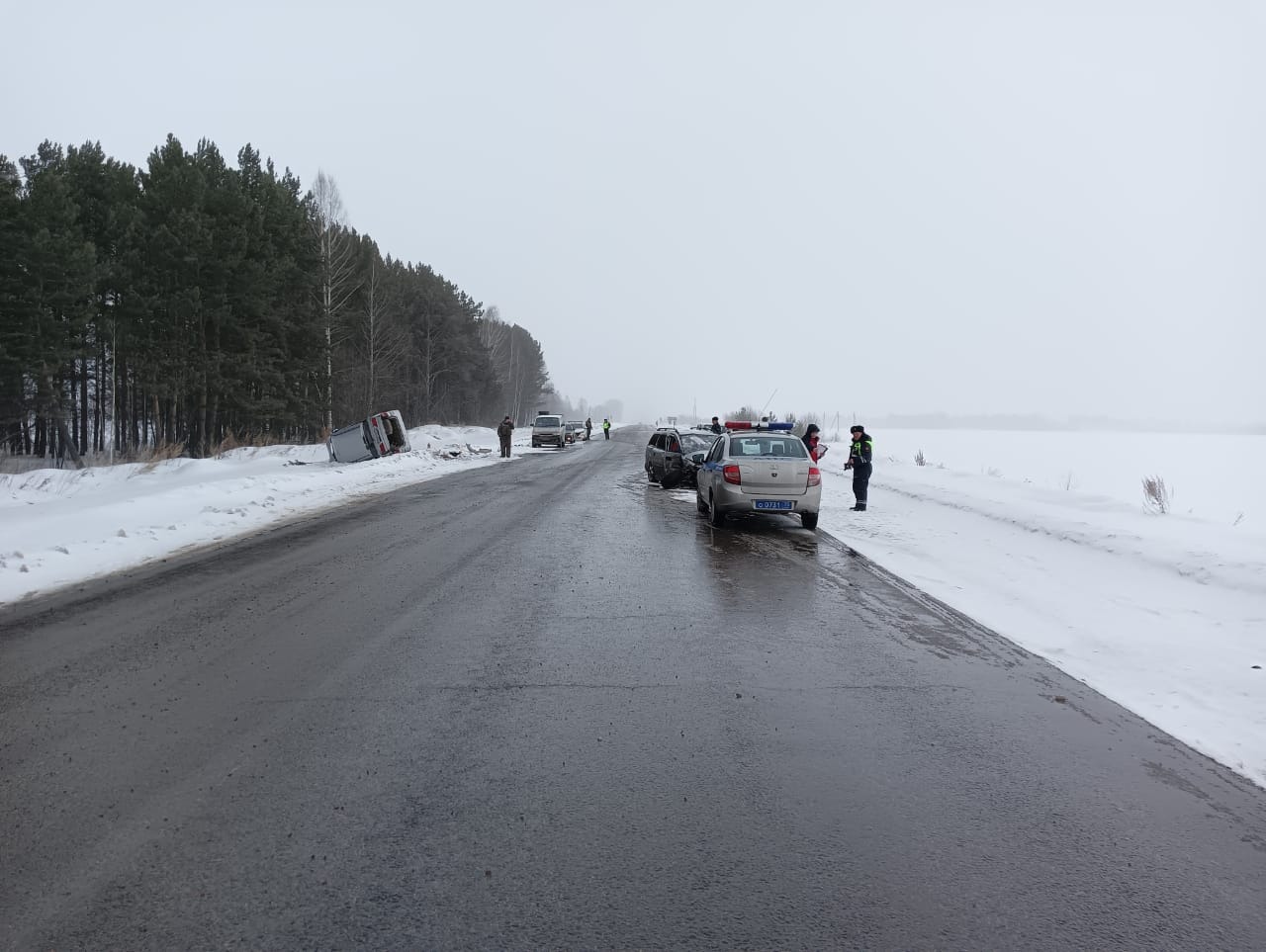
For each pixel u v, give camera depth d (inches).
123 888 115.3
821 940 104.0
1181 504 790.5
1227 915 111.1
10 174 1318.9
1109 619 278.4
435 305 2699.3
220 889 114.9
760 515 565.6
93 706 191.6
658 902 112.2
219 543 446.3
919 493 637.9
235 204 1451.8
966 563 384.5
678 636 256.5
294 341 1663.4
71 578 348.2
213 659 229.1
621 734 175.0
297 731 175.8
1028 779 155.0
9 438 1469.0
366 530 495.2
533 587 328.8
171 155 1459.2
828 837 131.1
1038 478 1073.5
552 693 201.0
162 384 1362.0
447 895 113.4
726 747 167.9
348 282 1964.8
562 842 128.3
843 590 327.9
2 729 177.0
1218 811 142.9
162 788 147.9
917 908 111.8
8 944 102.0
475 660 228.1
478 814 137.8
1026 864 123.9
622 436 2800.2
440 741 169.8
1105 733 179.8
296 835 130.2
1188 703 199.5
